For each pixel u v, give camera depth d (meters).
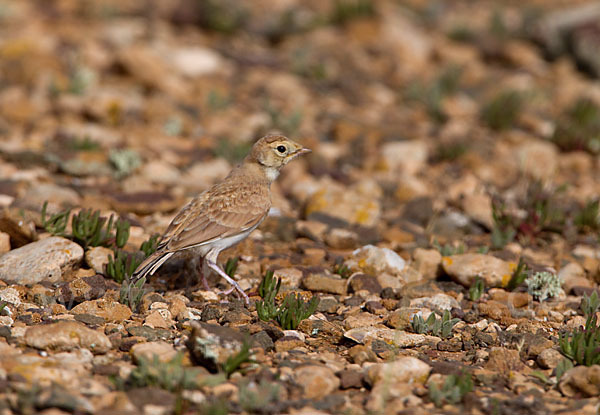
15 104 18.48
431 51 26.55
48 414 6.67
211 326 8.16
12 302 9.23
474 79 24.47
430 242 12.91
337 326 9.37
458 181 15.97
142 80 21.12
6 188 13.52
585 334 8.73
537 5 32.34
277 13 28.72
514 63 25.92
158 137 17.61
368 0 28.38
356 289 10.80
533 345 8.95
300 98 21.62
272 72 23.78
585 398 7.75
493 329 9.62
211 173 16.02
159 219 12.98
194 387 7.35
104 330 8.73
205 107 20.25
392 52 25.81
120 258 10.45
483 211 14.07
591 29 25.56
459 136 19.44
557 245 13.25
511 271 11.26
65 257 10.25
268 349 8.62
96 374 7.60
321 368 7.84
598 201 14.15
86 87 19.95
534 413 7.35
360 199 13.97
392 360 7.99
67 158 15.60
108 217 12.38
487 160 18.02
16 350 7.90
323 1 30.95
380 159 17.08
